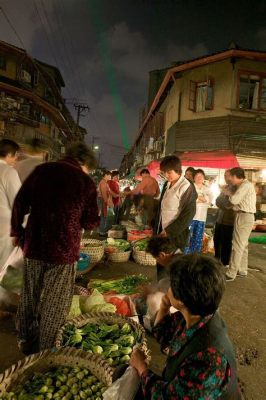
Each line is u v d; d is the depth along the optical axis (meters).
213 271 1.44
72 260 2.89
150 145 21.92
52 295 2.85
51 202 2.81
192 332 1.48
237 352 3.57
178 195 3.89
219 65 13.84
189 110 14.88
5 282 3.92
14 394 2.25
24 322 2.98
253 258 7.90
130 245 6.98
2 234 3.94
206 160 12.30
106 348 2.80
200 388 1.34
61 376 2.37
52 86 25.44
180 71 14.96
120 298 3.96
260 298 5.18
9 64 22.22
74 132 37.97
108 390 1.88
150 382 1.64
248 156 13.48
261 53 12.92
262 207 13.11
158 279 3.93
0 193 3.93
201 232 6.02
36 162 4.82
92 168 3.27
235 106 13.57
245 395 2.87
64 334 2.90
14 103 20.55
